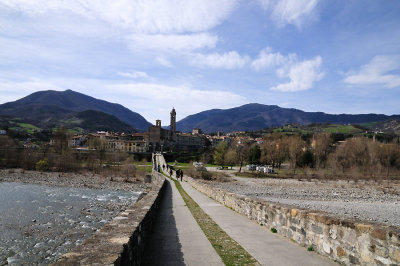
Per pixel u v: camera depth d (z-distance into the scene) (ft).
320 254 26.76
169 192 100.99
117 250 15.66
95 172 296.30
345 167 352.90
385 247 19.54
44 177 253.03
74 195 158.92
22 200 134.31
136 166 334.03
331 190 216.74
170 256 26.40
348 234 23.18
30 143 550.77
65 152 334.85
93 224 89.04
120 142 561.43
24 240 70.74
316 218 27.71
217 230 38.40
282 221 35.24
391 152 343.67
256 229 39.04
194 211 56.65
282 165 429.79
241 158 362.33
